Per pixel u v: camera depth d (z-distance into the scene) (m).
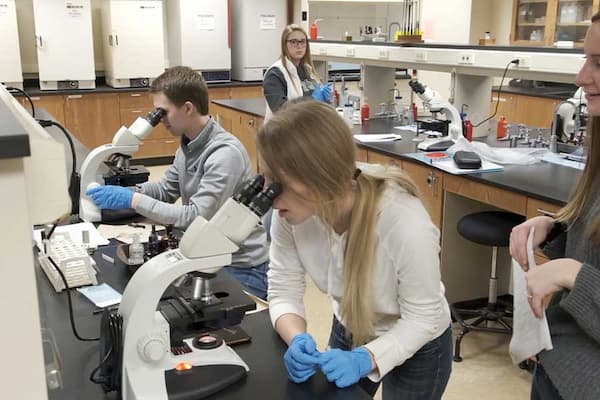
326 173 1.06
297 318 1.33
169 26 6.44
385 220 1.18
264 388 1.13
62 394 1.10
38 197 0.71
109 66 5.98
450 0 6.19
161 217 2.14
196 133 2.26
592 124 1.22
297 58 4.35
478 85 3.75
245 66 6.38
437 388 1.41
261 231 2.18
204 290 1.26
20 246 0.64
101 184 2.37
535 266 1.22
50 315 1.44
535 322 1.20
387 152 3.33
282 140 1.05
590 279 1.07
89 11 5.57
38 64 5.71
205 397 1.08
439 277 1.22
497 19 6.53
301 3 6.45
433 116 3.92
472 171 2.83
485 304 3.23
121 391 1.07
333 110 1.10
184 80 2.17
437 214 3.04
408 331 1.19
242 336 1.31
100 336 1.21
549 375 1.20
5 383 0.67
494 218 2.82
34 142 0.69
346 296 1.24
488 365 2.71
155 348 1.03
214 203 2.15
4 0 5.23
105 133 5.86
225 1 6.18
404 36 4.12
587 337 1.17
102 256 1.84
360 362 1.14
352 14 6.96
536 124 5.54
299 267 1.38
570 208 1.28
